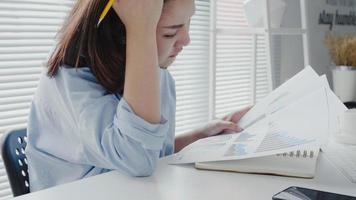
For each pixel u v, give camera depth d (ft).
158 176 2.29
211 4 6.65
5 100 4.69
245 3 6.40
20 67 4.79
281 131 2.66
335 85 6.97
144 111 2.37
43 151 2.84
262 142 2.56
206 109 7.21
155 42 2.47
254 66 7.61
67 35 2.73
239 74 7.70
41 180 2.79
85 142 2.56
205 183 2.17
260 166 2.34
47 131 2.85
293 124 2.70
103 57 2.66
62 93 2.67
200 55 7.00
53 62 2.77
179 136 3.53
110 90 2.66
